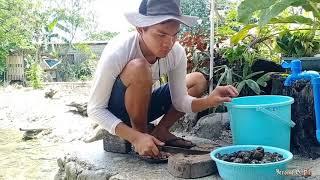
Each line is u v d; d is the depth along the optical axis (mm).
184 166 1964
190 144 2406
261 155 1875
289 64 2225
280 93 2572
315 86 2043
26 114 6660
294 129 2369
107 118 2146
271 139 2117
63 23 13992
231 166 1761
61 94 8555
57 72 13445
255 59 2928
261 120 2102
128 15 2078
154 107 2488
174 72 2324
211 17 2848
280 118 2098
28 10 13359
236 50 2920
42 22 13508
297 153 2346
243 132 2156
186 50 3180
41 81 11039
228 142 2598
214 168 2008
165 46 2018
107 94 2168
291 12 3441
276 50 3010
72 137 4855
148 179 2002
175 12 2000
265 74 2760
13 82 12539
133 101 2107
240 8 2264
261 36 3154
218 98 2184
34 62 11633
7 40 12492
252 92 2850
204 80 2545
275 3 2219
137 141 2062
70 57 14172
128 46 2170
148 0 2025
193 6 6438
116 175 2102
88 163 2334
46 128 5363
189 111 2324
